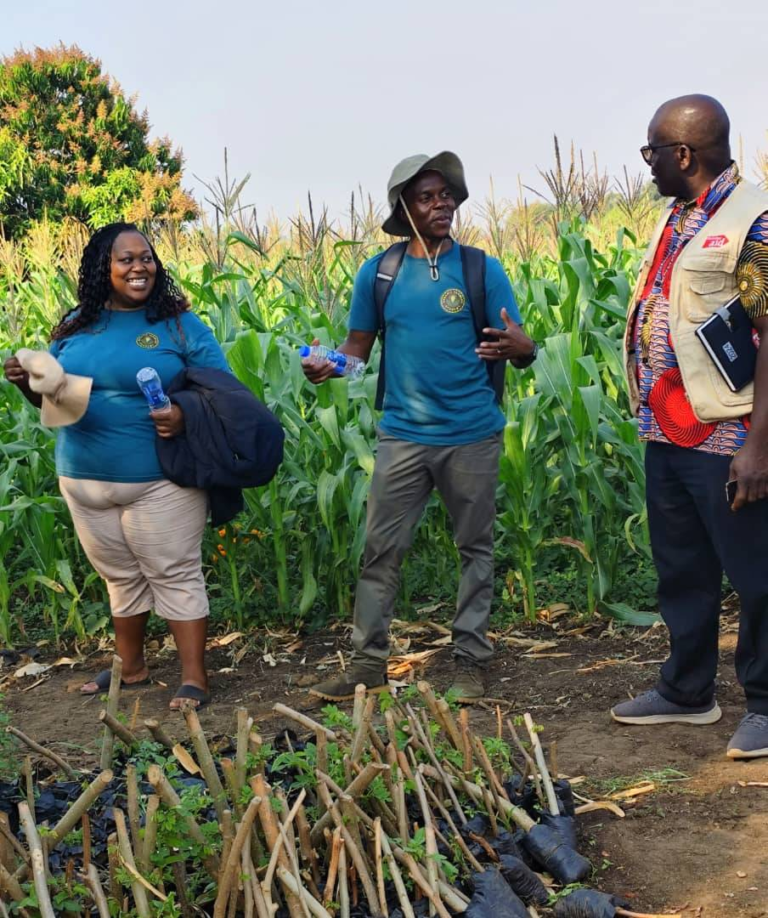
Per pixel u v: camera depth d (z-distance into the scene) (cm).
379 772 280
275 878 271
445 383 452
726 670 472
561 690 474
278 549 586
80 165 2467
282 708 309
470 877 285
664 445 390
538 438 576
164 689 516
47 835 265
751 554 366
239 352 575
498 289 448
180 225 986
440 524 600
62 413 455
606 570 575
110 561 494
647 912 287
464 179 445
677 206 380
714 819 333
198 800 275
